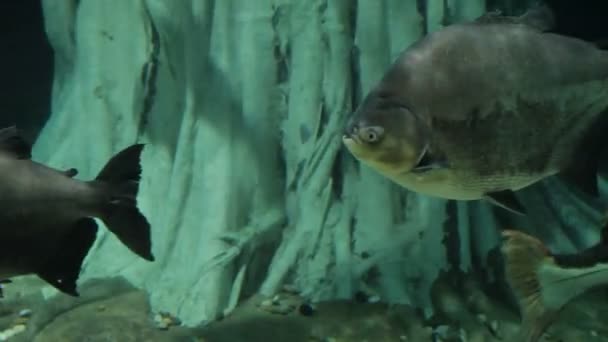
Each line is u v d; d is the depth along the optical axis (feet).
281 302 19.66
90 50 24.43
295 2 21.95
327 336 18.15
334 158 21.40
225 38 21.99
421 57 9.41
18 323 18.62
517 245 10.69
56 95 27.96
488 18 9.79
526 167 9.95
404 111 9.09
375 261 20.39
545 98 9.70
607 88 9.96
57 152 25.17
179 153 22.09
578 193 23.97
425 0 22.04
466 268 20.76
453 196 9.84
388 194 21.31
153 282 20.67
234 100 21.89
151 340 17.78
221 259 20.06
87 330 18.04
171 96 23.47
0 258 8.91
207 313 18.94
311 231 20.98
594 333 18.42
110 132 24.09
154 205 22.91
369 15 21.43
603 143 10.22
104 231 22.52
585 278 10.48
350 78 21.83
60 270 9.27
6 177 8.85
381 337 18.20
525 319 10.66
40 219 9.04
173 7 22.62
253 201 21.79
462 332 18.49
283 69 22.36
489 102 9.47
